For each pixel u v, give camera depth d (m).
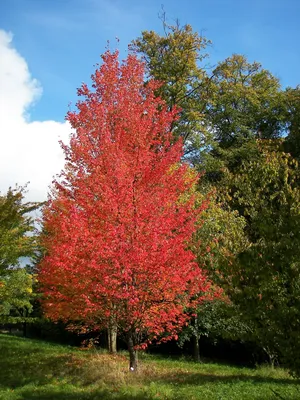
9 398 10.23
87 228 10.62
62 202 12.10
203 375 12.63
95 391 10.68
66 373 12.85
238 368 15.84
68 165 12.27
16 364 14.47
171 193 11.73
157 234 10.41
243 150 27.47
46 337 30.61
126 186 10.68
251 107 30.84
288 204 6.11
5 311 17.27
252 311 5.76
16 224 15.04
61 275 11.34
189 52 27.23
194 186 17.83
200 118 26.80
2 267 14.45
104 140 11.84
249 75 33.22
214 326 16.39
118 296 10.16
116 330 12.55
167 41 27.97
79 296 11.09
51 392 10.83
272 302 5.66
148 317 11.17
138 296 10.66
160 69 27.61
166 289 10.94
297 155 20.06
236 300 6.04
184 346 21.95
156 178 11.62
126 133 12.81
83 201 11.01
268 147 13.59
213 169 26.30
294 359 5.47
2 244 14.12
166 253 10.38
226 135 31.64
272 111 30.80
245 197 10.16
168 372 13.09
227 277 6.37
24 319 16.28
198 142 26.58
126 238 10.34
